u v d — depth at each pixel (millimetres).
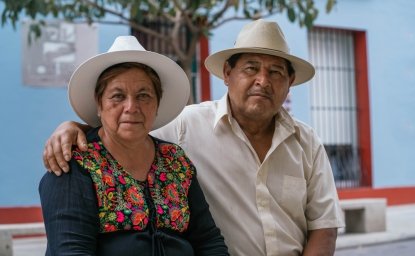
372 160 10789
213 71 3156
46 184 2318
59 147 2340
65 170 2295
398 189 10969
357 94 10930
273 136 2932
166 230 2453
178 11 6320
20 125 8227
